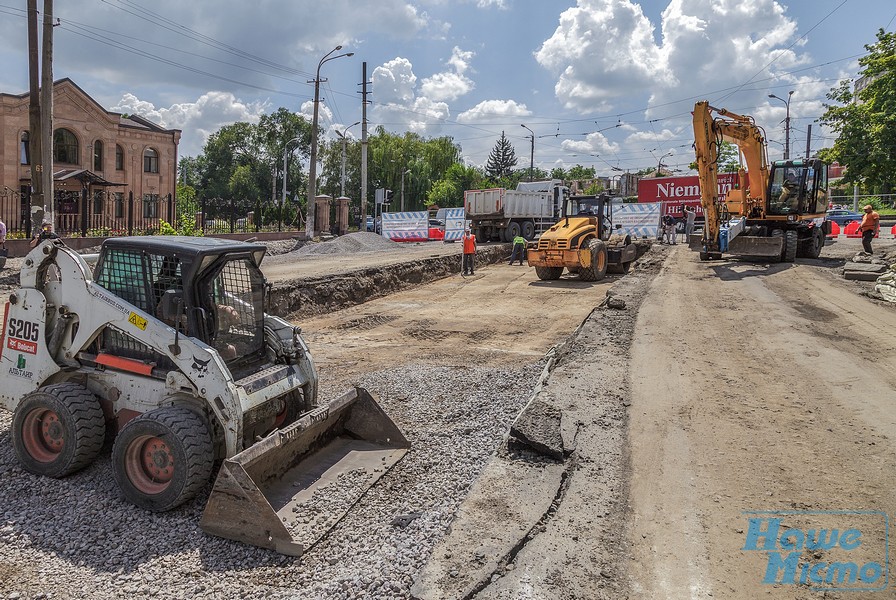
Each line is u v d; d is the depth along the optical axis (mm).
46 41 17734
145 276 5363
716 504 4695
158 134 40062
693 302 13203
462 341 11930
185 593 4035
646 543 4199
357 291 17031
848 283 15258
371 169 74062
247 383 5238
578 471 5273
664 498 4801
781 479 5066
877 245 25641
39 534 4738
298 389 6125
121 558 4438
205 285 5270
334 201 38031
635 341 9828
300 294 14797
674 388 7398
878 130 21469
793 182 19938
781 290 14414
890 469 5191
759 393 7223
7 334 5836
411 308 15906
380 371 9320
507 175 105250
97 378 5598
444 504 5059
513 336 12375
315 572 4203
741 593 3672
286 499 5051
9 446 6160
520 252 26172
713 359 8734
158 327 5164
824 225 21781
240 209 37781
